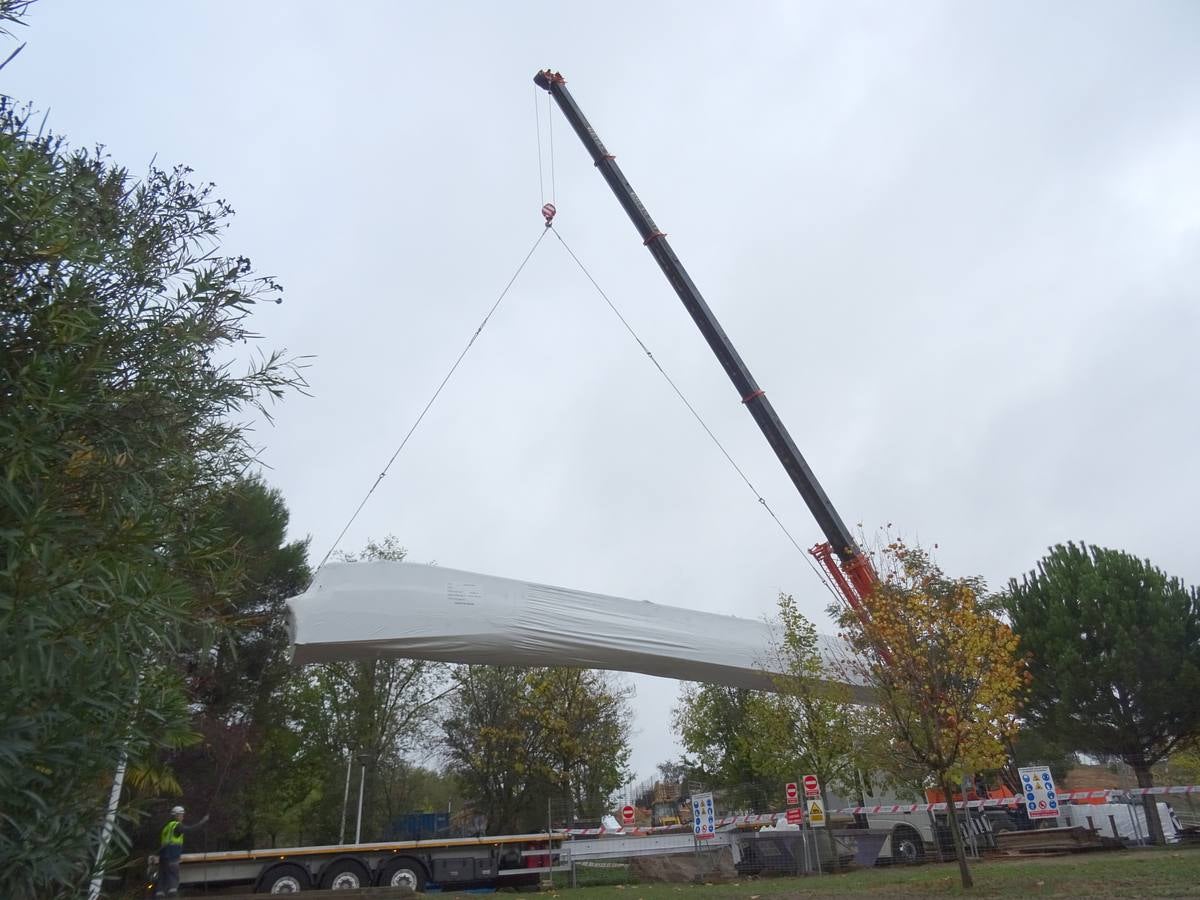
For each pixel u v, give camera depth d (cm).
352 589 1130
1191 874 1083
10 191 411
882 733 1348
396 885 1841
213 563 548
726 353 1958
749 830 1977
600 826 2530
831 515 1839
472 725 3344
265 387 551
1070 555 2280
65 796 424
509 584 1220
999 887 1128
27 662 369
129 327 481
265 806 2880
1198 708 1994
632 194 2098
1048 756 2689
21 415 376
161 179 614
